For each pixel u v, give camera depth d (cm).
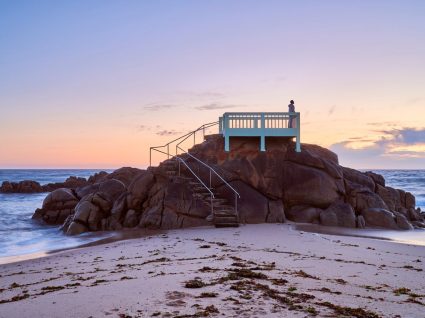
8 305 784
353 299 773
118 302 741
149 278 949
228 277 919
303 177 2442
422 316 675
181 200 2261
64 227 2469
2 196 6019
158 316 655
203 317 646
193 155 2673
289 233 1831
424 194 5947
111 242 1880
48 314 699
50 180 12138
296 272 1013
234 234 1809
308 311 677
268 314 661
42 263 1397
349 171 2744
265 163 2541
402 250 1441
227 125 2611
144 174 2478
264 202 2362
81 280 1005
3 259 1633
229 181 2445
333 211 2333
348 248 1446
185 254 1334
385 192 2722
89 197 2466
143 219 2277
